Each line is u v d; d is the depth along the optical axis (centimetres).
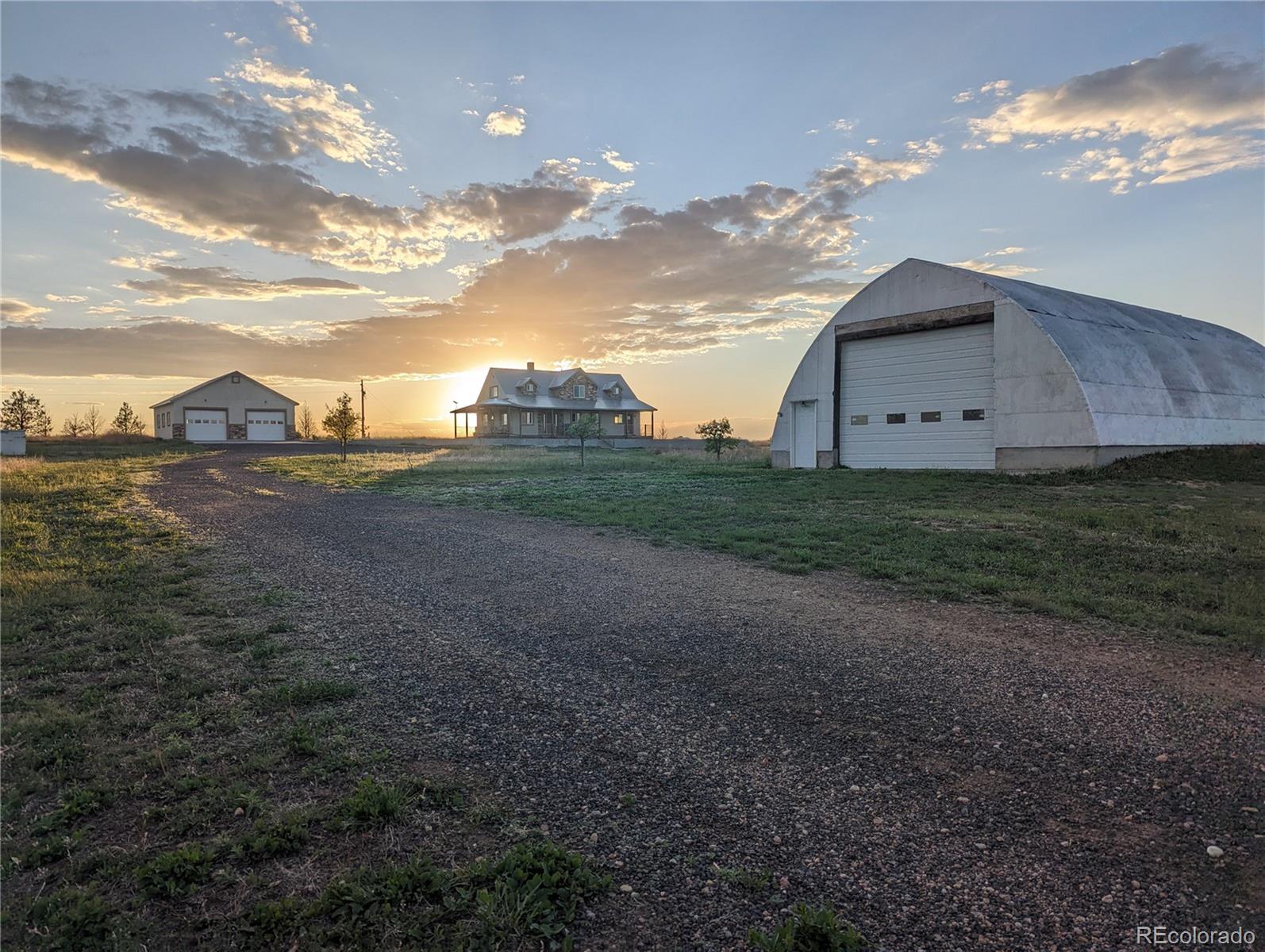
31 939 251
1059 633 598
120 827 322
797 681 500
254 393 5306
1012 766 379
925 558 878
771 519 1223
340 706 459
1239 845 306
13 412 5484
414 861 291
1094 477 1659
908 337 2147
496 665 534
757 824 326
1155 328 2256
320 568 868
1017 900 273
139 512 1354
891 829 322
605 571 850
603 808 340
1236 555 853
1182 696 466
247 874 288
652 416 5909
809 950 245
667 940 253
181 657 545
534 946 249
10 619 630
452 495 1723
